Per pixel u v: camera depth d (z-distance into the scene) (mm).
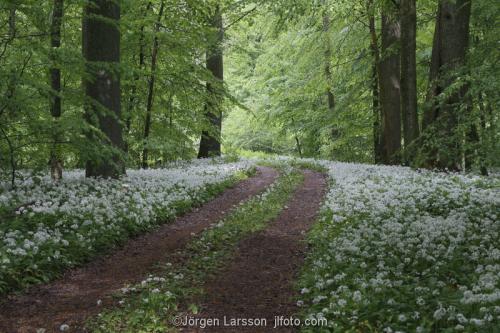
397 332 5531
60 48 11492
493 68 12234
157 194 13320
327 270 8070
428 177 15898
